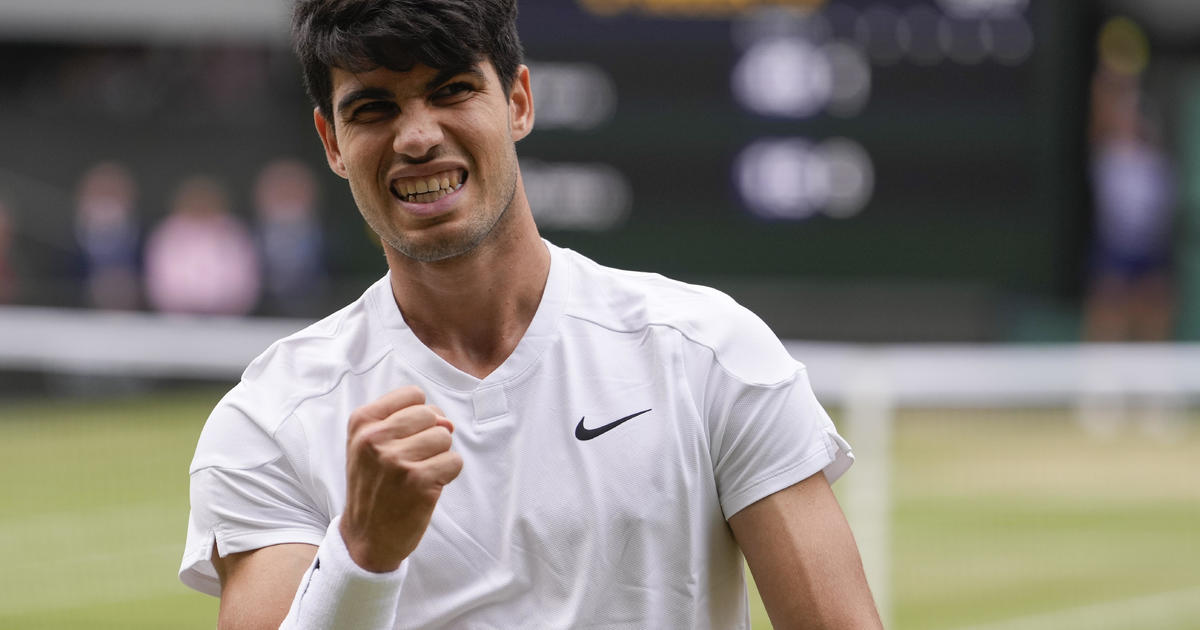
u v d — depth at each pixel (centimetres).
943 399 2905
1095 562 2323
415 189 578
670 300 627
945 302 3481
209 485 617
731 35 3378
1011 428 3606
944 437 3494
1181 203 3769
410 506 543
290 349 634
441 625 592
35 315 3284
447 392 605
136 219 3959
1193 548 2427
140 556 2344
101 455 3150
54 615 1983
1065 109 3497
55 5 3994
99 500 2761
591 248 3412
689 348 606
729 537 618
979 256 3475
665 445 591
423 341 620
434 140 569
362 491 547
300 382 622
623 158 3394
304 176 3800
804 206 3434
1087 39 3544
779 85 3394
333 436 611
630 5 3353
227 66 4191
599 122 3381
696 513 593
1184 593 2133
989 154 3441
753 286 3453
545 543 585
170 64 4222
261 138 4209
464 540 589
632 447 590
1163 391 2297
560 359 606
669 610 590
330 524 581
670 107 3378
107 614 1986
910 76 3406
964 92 3419
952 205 3447
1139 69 3634
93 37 4122
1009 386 2208
